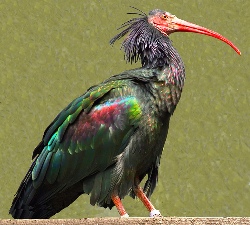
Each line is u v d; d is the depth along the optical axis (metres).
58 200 11.91
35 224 9.13
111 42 12.63
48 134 11.64
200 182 18.67
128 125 11.30
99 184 11.36
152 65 11.86
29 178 11.56
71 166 11.47
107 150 11.34
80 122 11.47
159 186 18.39
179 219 9.05
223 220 9.02
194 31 12.64
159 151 11.75
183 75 11.86
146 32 12.25
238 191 18.80
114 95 11.45
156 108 11.45
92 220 9.11
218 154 19.11
